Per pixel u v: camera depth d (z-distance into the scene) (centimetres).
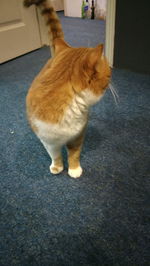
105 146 109
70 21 329
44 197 87
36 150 108
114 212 81
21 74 178
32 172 97
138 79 162
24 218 80
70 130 68
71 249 71
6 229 77
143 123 122
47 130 66
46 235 75
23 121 126
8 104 141
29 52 221
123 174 95
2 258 69
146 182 91
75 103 63
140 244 72
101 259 68
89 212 81
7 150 108
